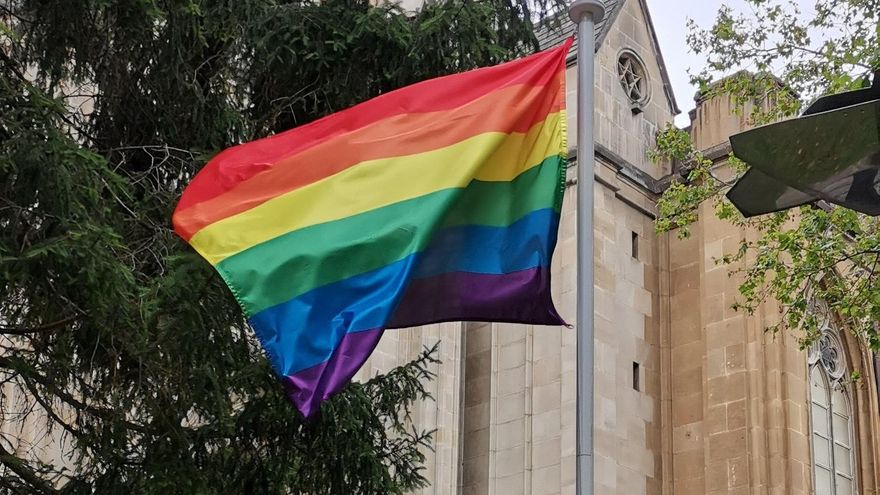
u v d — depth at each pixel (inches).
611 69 1225.4
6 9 573.6
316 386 468.8
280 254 494.6
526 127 506.6
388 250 486.6
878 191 282.5
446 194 490.6
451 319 492.7
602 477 1080.2
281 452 578.6
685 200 916.6
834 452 1171.3
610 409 1109.7
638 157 1219.2
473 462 1105.4
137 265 560.7
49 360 554.6
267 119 641.0
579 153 489.7
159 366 541.3
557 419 1075.3
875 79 275.3
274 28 622.8
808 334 899.4
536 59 514.3
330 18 631.8
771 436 1104.8
